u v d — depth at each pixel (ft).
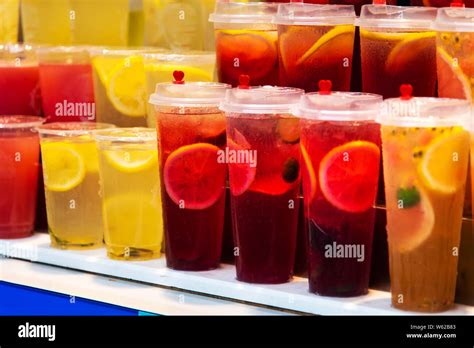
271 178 6.17
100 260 7.05
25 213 7.90
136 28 8.20
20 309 7.10
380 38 6.00
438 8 5.95
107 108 7.56
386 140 5.54
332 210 5.85
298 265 6.59
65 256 7.23
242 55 6.68
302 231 6.56
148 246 7.02
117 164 6.89
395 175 5.51
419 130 5.38
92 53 7.58
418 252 5.53
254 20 6.64
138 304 6.39
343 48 6.28
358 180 5.79
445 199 5.44
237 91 6.15
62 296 6.83
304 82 6.33
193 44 7.62
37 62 8.13
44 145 7.39
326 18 6.23
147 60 7.06
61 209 7.37
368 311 5.69
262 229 6.24
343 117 5.70
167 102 6.47
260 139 6.13
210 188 6.61
